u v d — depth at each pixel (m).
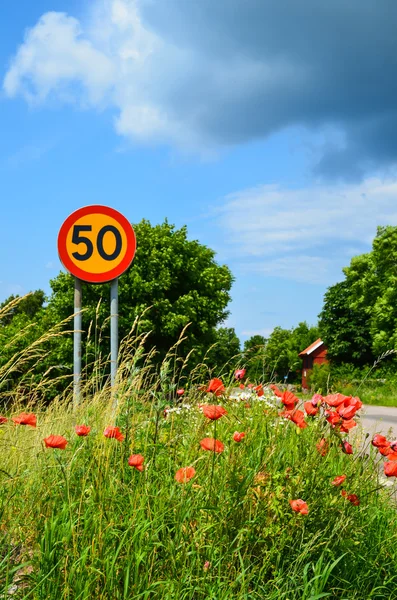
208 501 3.71
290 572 3.37
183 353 33.34
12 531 3.42
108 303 32.25
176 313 34.03
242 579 3.20
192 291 35.78
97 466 3.94
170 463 4.16
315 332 94.75
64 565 3.09
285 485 3.76
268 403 6.24
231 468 3.88
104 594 3.00
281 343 85.31
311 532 3.61
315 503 3.71
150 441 4.57
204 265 38.09
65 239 8.95
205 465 4.14
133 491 3.82
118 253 9.05
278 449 4.44
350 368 49.66
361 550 3.92
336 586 3.60
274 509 3.53
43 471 4.16
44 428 5.38
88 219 9.03
